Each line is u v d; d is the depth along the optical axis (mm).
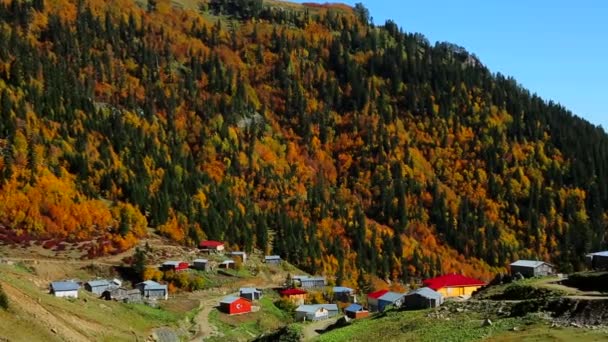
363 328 75375
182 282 149250
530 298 69500
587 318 54031
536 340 49625
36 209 163250
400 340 62500
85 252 156375
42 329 74500
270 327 129000
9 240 151500
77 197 176375
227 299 136625
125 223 172125
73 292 111000
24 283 100438
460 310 70125
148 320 115312
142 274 147500
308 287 167875
